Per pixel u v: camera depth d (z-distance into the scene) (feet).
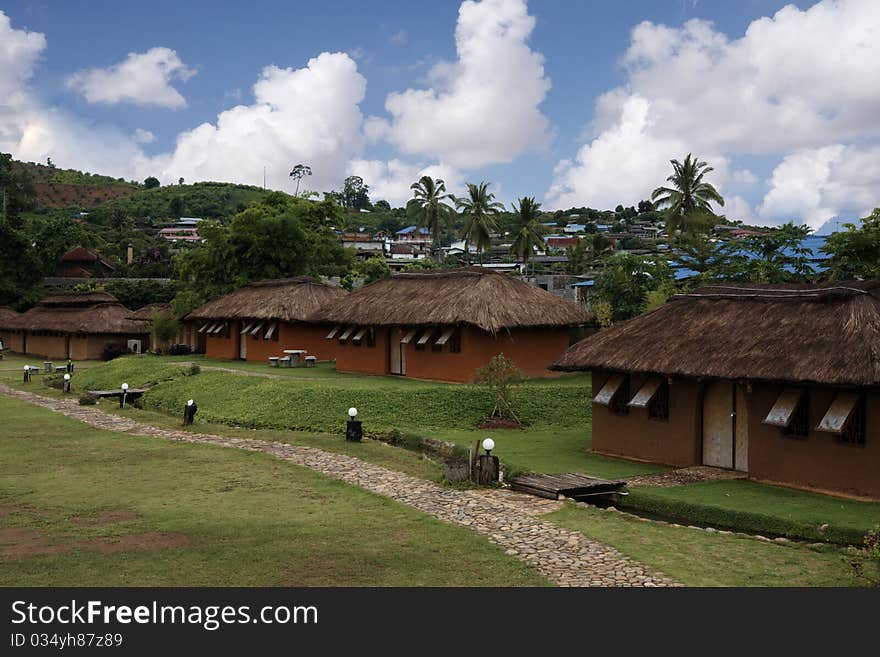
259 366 132.98
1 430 83.76
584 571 37.32
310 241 180.65
